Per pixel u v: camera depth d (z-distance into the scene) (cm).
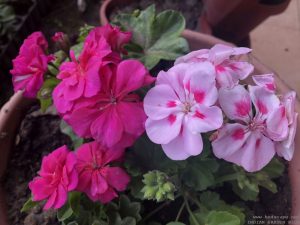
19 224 20
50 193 15
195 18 33
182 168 19
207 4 30
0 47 32
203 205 19
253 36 38
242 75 16
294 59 36
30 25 33
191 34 25
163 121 14
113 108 15
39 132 23
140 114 15
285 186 21
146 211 20
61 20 35
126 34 17
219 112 13
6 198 21
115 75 15
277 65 36
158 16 22
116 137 15
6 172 22
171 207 21
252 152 14
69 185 15
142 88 19
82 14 35
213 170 19
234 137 14
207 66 14
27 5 34
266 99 15
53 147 23
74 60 16
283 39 38
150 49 22
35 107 24
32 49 17
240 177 18
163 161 19
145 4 33
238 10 29
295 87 35
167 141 14
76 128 15
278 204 21
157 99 15
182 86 14
